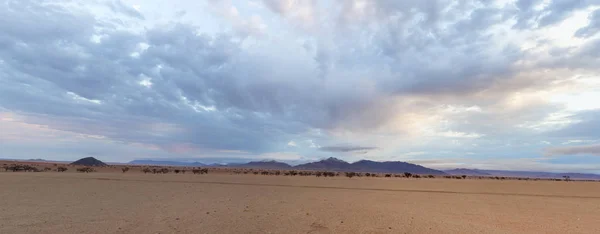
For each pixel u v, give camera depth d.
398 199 22.22
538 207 19.44
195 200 18.11
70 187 24.88
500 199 24.36
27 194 19.33
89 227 10.14
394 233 10.33
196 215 12.74
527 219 14.39
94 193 20.78
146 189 24.73
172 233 9.52
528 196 27.69
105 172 62.47
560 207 19.73
